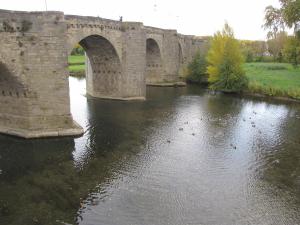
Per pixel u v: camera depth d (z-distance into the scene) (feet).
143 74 158.81
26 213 58.65
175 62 214.69
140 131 106.83
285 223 58.34
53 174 74.38
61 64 94.22
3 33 85.71
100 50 145.48
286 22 193.06
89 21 119.75
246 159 86.17
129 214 59.31
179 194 66.95
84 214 58.85
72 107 138.31
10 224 55.26
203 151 90.89
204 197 66.18
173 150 90.94
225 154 89.25
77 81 219.00
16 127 96.53
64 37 93.30
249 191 69.26
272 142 100.17
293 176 76.74
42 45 90.68
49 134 95.81
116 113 129.90
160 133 105.40
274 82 200.34
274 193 68.64
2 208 60.03
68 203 62.34
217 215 60.13
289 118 130.52
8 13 85.76
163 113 132.46
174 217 58.95
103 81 157.28
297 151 92.79
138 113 131.03
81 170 76.69
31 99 92.73
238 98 172.96
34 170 76.23
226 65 186.91
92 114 127.13
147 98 165.48
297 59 201.16
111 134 102.63
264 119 128.16
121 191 67.36
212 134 106.32
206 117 128.47
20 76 89.86
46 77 92.94
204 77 226.38
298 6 178.19
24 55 89.25
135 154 87.15
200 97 173.47
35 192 66.18
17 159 82.02
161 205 62.64
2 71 89.20
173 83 214.69
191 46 245.04
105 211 59.98
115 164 80.43
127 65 151.74
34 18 88.58
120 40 145.69
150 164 81.10
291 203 64.95
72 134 98.07
